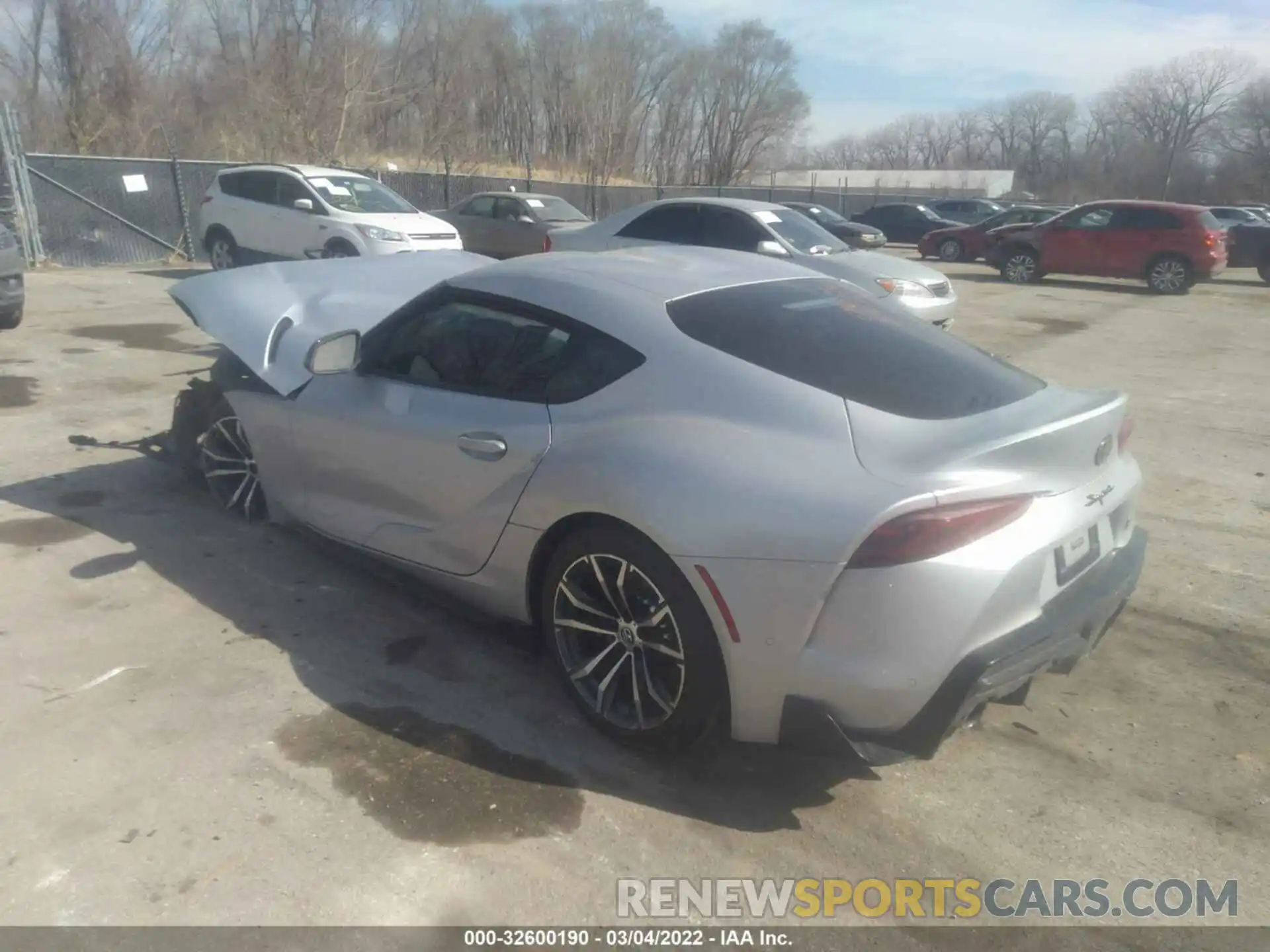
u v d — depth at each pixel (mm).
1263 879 2811
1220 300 17438
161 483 5699
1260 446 7305
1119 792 3186
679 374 3203
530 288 3699
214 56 29547
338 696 3590
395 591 4441
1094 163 80062
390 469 3904
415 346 3977
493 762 3232
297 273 5453
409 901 2637
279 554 4789
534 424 3414
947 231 25141
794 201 41406
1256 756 3385
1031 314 14812
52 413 7102
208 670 3736
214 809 2965
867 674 2723
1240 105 72438
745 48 52531
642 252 4195
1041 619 2883
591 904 2656
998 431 2910
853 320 3580
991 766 3311
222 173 15234
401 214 14438
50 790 3027
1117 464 3361
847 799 3121
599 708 3348
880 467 2805
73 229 16719
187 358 9086
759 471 2896
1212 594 4664
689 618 2969
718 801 3092
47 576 4473
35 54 27375
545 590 3438
